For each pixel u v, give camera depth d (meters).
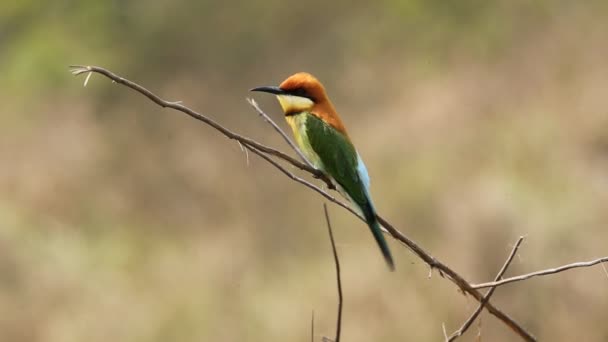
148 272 14.14
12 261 13.98
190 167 18.48
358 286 12.23
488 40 20.80
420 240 13.53
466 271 12.30
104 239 15.86
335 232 14.70
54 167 18.88
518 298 11.66
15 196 17.64
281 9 24.05
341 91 21.64
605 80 17.33
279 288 13.29
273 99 22.00
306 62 23.11
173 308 12.91
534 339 5.30
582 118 16.11
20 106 21.38
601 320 11.30
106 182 18.69
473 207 13.12
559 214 12.73
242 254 14.84
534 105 17.55
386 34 22.62
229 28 23.91
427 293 11.84
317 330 12.04
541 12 20.89
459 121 17.84
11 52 23.36
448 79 20.05
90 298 13.45
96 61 22.28
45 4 23.84
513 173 14.50
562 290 11.59
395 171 16.41
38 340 12.95
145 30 23.66
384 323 11.74
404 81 20.78
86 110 21.28
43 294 13.59
